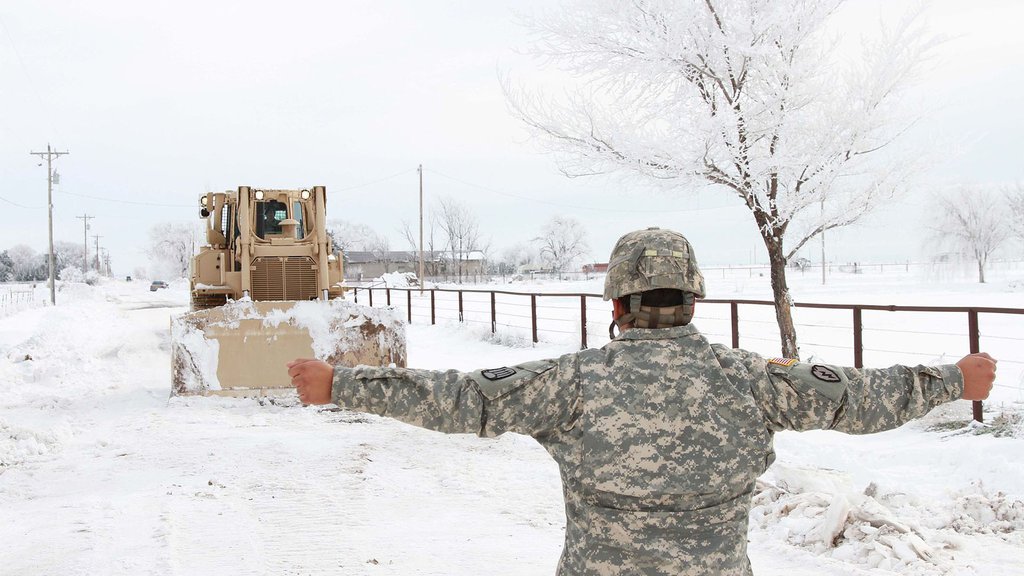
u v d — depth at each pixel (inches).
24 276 6215.6
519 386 85.7
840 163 426.6
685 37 419.8
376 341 453.4
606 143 445.4
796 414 85.8
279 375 439.8
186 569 198.1
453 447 333.7
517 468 299.0
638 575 81.7
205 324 439.2
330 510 248.7
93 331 938.1
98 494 267.1
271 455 320.2
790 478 247.0
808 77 418.0
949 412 328.2
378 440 347.3
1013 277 2242.9
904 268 3949.3
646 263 87.5
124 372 573.6
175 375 435.2
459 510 249.0
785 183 439.8
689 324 90.5
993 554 196.2
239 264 577.6
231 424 383.6
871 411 85.0
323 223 569.6
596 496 83.4
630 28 431.8
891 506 231.8
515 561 203.9
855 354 389.7
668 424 83.2
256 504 255.0
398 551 211.8
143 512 245.6
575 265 4015.8
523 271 4306.1
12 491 270.2
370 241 4510.3
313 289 563.8
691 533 82.3
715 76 426.6
